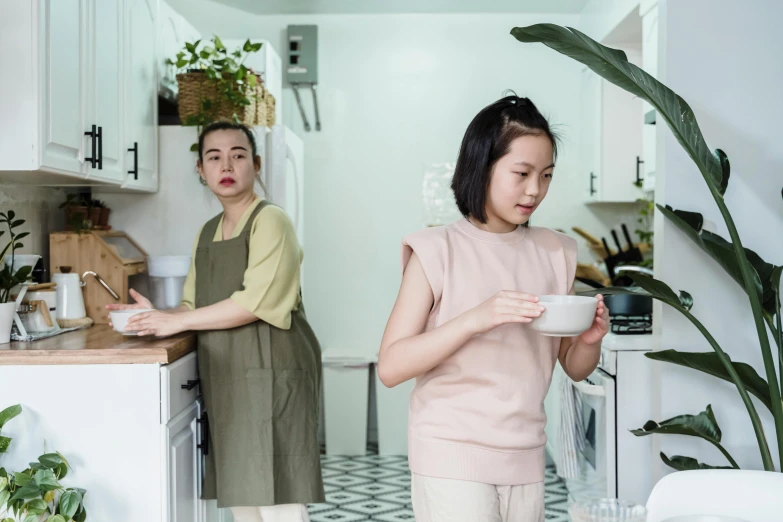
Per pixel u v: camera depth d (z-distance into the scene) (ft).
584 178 14.76
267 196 10.03
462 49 15.23
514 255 4.80
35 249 8.95
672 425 6.73
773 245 7.32
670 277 7.36
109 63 8.26
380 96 15.25
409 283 4.78
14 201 8.46
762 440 6.15
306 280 15.33
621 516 3.18
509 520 4.60
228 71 10.09
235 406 7.16
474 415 4.55
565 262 4.97
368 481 12.94
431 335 4.39
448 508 4.48
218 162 7.38
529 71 15.19
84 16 7.57
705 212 7.31
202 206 10.02
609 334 9.04
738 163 7.29
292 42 14.97
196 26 14.58
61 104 7.04
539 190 4.47
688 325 7.38
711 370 6.66
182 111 10.11
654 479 7.80
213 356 7.20
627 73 5.77
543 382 4.75
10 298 7.33
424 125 15.25
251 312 7.06
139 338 7.20
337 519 11.16
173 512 6.61
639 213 14.87
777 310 6.44
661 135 7.43
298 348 7.35
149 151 9.62
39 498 5.95
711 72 7.27
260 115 10.96
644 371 8.52
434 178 15.24
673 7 7.25
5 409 6.20
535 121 4.44
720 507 4.07
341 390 14.37
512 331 4.66
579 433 9.87
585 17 14.78
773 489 4.04
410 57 15.24
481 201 4.62
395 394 14.46
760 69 7.27
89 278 8.86
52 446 6.46
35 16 6.56
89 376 6.45
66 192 9.73
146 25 9.55
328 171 15.29
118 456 6.46
